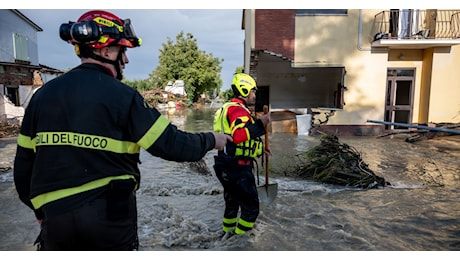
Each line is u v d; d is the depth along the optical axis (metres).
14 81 17.11
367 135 12.37
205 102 38.28
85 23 1.60
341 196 4.89
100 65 1.69
